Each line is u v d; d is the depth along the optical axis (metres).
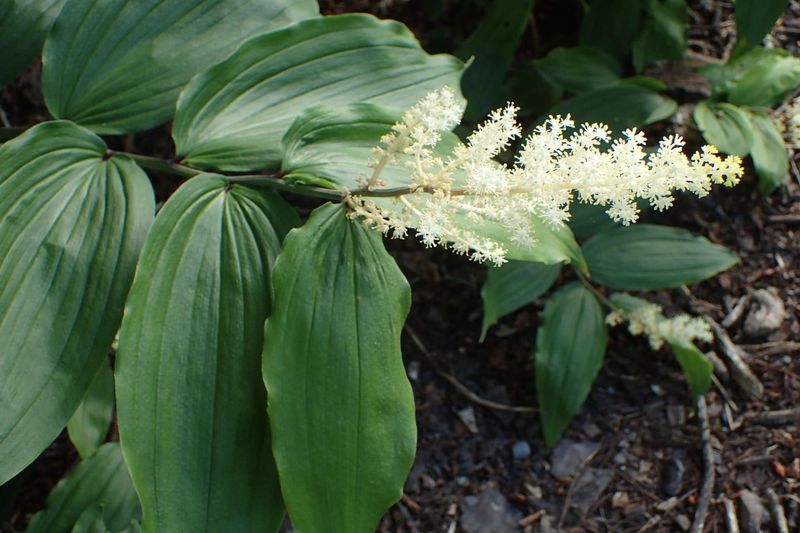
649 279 0.69
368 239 0.53
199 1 0.58
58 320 0.52
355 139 0.55
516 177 0.50
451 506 0.68
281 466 0.51
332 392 0.52
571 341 0.68
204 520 0.51
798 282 0.74
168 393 0.51
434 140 0.50
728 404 0.70
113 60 0.57
